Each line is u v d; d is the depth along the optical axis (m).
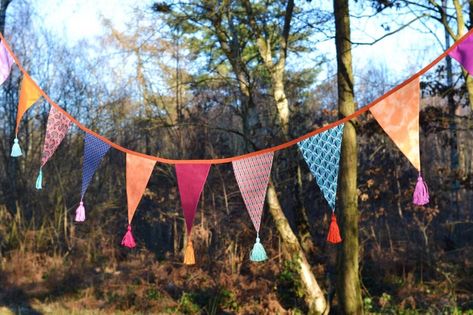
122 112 23.86
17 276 17.97
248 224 16.06
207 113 18.47
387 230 17.44
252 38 14.95
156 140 19.89
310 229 16.31
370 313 13.38
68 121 5.50
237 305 14.25
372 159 18.09
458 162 19.17
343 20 11.09
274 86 14.16
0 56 5.70
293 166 15.59
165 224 20.19
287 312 13.59
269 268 14.88
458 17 10.59
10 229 20.23
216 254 16.05
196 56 16.78
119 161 23.16
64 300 16.08
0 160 22.02
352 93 11.10
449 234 18.09
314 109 21.70
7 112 22.16
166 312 14.56
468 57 4.13
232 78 14.79
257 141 15.70
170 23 14.30
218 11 13.59
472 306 13.45
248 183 4.86
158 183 19.22
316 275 14.64
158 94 20.12
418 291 14.63
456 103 14.42
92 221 21.02
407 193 16.30
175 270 16.09
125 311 14.80
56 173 21.89
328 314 13.36
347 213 11.01
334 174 4.55
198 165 5.03
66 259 19.50
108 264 19.20
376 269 16.02
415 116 4.33
